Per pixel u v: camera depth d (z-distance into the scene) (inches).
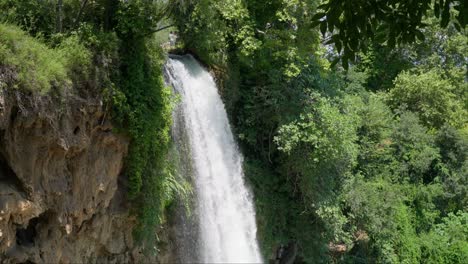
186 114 808.9
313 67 1002.1
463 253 1307.8
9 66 476.1
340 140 938.1
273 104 937.5
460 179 1441.9
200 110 854.5
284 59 967.0
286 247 1008.9
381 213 1120.8
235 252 868.6
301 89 967.6
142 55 642.2
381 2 259.1
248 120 956.0
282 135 930.1
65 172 562.3
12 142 499.5
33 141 514.6
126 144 632.4
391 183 1245.7
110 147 615.5
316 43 941.2
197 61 906.7
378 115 1255.5
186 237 781.9
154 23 644.1
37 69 497.4
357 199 1078.4
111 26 641.6
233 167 909.2
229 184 887.7
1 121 473.4
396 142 1338.6
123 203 649.6
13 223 508.4
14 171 506.0
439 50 1824.6
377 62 1737.2
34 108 496.1
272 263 984.3
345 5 254.7
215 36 864.9
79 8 618.8
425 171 1398.9
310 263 979.3
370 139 1254.3
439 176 1455.5
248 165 942.4
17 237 536.7
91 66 568.1
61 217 555.5
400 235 1214.9
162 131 676.7
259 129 976.9
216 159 871.1
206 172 840.3
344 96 1083.3
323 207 956.0
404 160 1341.0
